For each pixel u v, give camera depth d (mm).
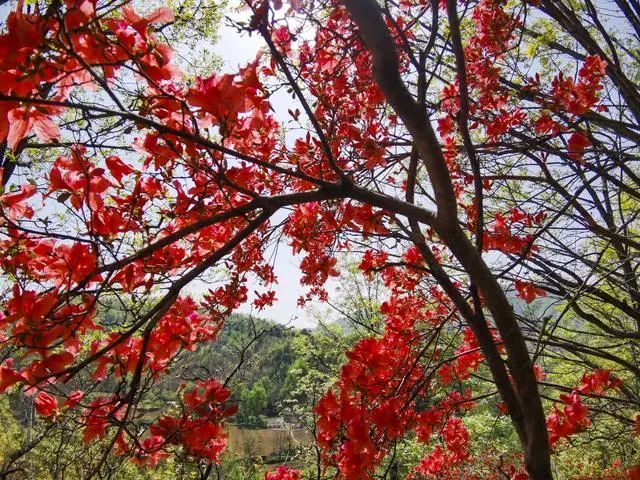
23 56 1146
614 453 9500
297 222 2941
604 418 5789
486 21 3639
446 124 3664
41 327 1438
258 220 1637
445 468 5117
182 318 2014
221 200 2322
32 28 1136
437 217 1719
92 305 1445
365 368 2621
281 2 2252
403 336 3672
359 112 3328
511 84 4578
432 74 2729
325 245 3180
